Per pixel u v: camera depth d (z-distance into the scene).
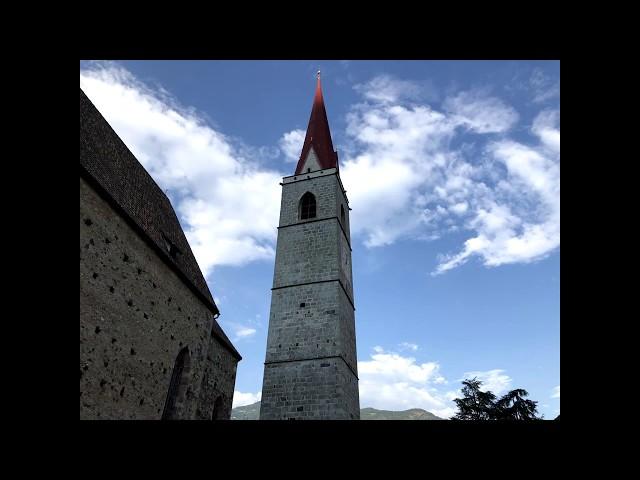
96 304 12.19
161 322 15.60
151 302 15.05
